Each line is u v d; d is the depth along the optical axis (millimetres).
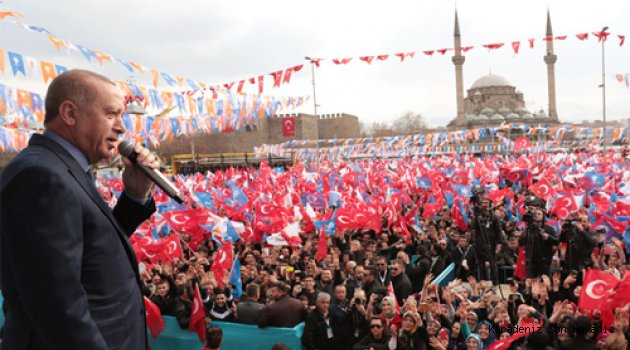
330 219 16281
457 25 122062
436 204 19656
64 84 2092
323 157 59094
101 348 1863
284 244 14688
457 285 11000
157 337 9930
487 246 14508
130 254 2209
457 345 8641
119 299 2070
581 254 12484
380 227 16406
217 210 21344
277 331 9320
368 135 134250
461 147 61844
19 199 1827
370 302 9516
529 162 36906
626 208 15336
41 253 1791
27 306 1794
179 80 14930
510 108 140625
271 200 19516
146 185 2570
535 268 13203
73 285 1843
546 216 17141
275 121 93125
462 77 121000
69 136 2105
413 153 62594
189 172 51750
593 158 38844
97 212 2049
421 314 9008
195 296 9641
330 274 11516
